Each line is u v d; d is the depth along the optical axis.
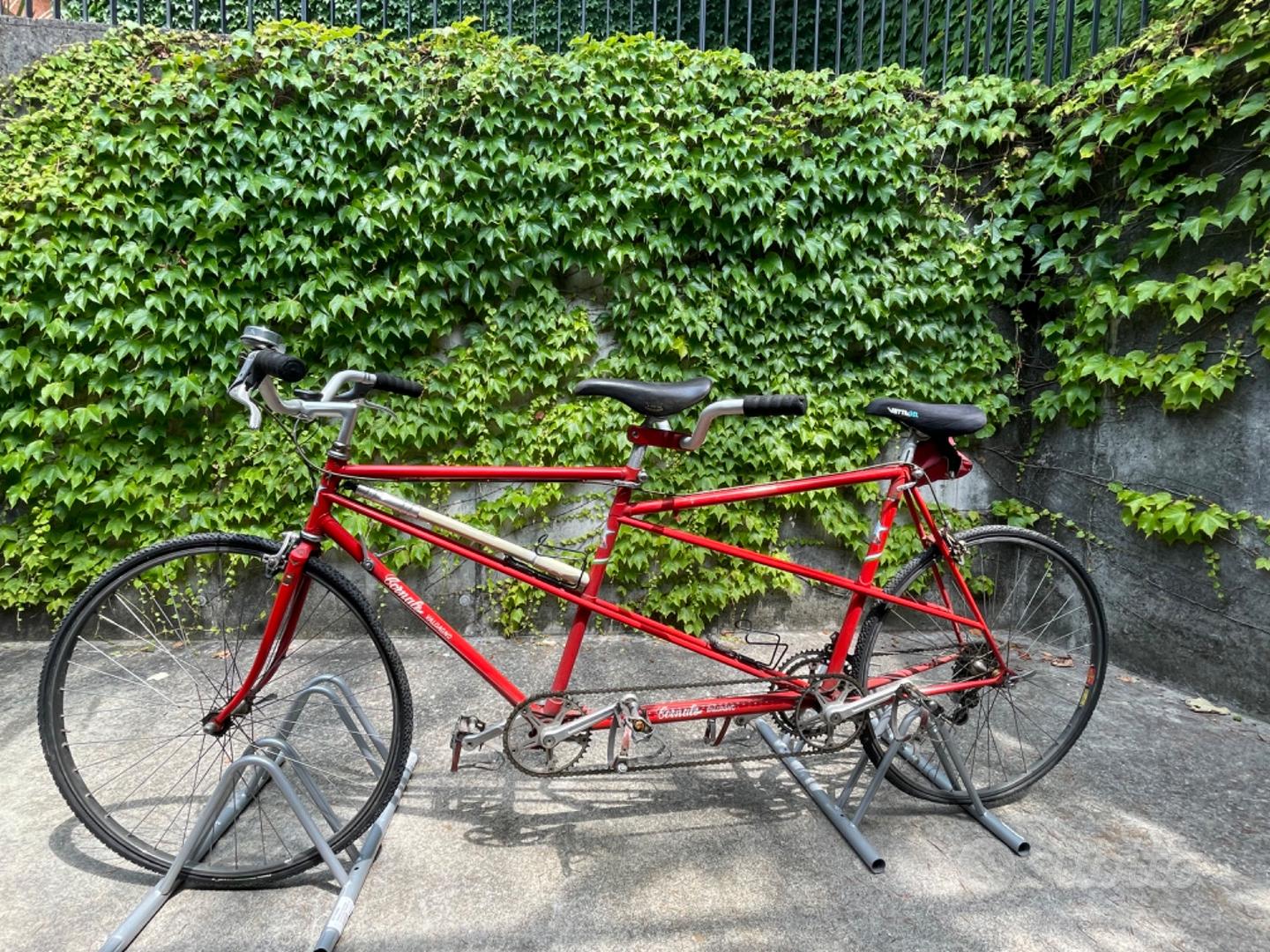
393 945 1.53
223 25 3.10
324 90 2.99
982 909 1.65
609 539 1.84
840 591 3.43
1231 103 2.54
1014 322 3.44
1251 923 1.61
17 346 2.92
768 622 3.43
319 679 2.02
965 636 2.05
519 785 2.12
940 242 3.34
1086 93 2.98
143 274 2.97
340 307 3.00
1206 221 2.59
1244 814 2.00
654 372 3.26
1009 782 2.07
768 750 2.30
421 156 3.05
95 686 2.49
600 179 3.14
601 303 3.31
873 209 3.30
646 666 2.94
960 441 3.41
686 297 3.24
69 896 1.66
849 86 3.27
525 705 1.75
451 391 3.16
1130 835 1.92
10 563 3.04
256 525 3.13
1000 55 4.67
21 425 2.94
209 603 3.07
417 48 3.08
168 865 1.70
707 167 3.16
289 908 1.63
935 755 2.24
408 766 2.15
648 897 1.68
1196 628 2.70
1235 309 2.57
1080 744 2.36
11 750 2.22
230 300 3.00
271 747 1.74
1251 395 2.53
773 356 3.31
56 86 2.87
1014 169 3.31
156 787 2.04
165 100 2.90
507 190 3.12
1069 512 3.21
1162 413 2.82
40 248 2.87
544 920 1.61
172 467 3.08
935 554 2.05
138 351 2.95
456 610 3.27
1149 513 2.79
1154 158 2.78
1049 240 3.27
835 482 1.96
